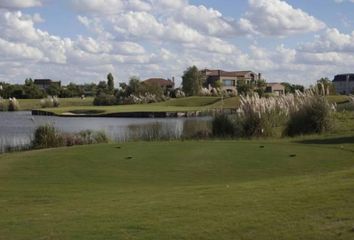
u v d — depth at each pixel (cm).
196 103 9644
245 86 10181
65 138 2859
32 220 1027
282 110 3145
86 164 1883
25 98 13000
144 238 836
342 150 2120
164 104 9925
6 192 1420
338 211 923
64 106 10894
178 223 916
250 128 3002
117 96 11238
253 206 1016
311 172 1645
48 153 2152
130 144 2417
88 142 2889
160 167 1808
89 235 873
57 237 874
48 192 1414
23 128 5028
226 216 945
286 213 938
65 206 1185
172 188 1403
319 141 2464
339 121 3319
